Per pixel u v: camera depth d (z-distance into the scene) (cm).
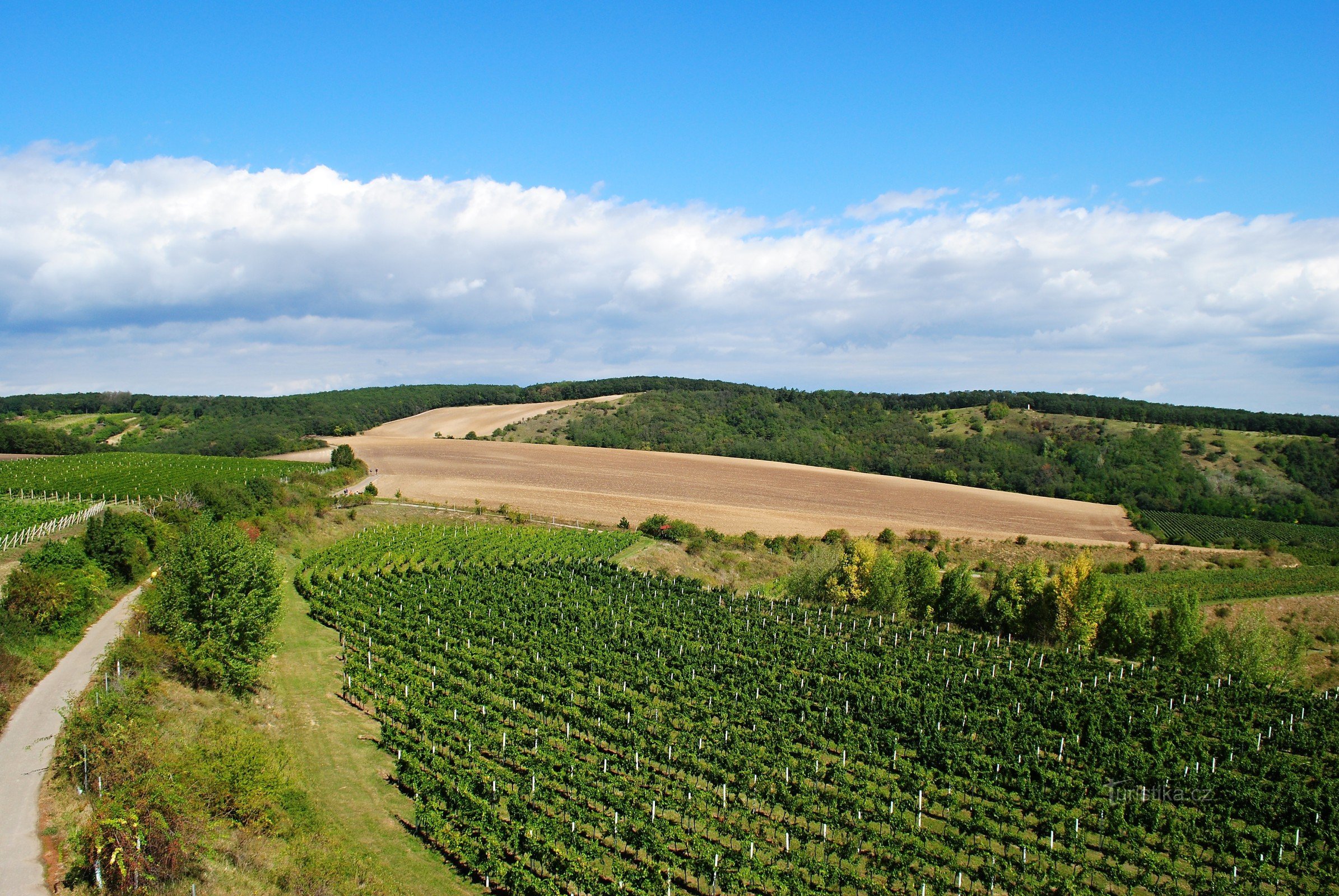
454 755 3816
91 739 3041
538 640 5625
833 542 10050
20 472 10950
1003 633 7212
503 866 2891
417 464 14012
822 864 3000
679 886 2961
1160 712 4806
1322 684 6400
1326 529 12012
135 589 5612
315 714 4316
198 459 13112
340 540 8638
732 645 5903
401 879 2939
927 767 4056
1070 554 10188
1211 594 8238
